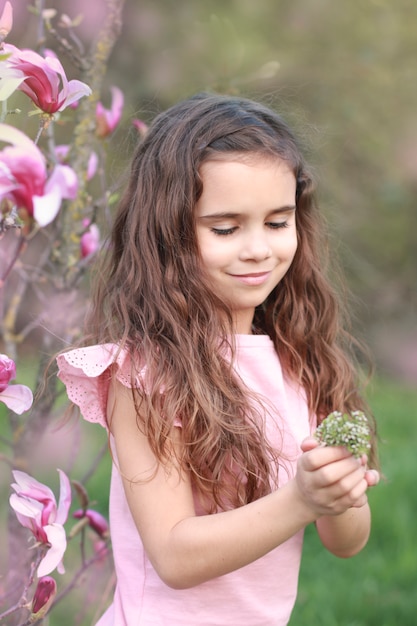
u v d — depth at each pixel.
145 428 1.58
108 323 1.74
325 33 6.88
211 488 1.61
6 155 1.42
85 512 2.09
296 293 1.98
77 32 5.09
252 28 6.70
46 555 1.60
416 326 7.38
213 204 1.64
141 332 1.68
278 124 1.79
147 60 6.26
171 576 1.49
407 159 7.05
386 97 6.95
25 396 1.60
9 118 2.28
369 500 3.79
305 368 1.94
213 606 1.66
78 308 2.35
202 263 1.66
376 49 6.87
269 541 1.43
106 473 3.79
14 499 1.62
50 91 1.58
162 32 6.35
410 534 3.62
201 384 1.62
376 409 5.21
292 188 1.70
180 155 1.68
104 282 1.91
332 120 6.80
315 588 3.20
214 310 1.68
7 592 1.98
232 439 1.64
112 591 2.47
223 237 1.65
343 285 2.31
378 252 7.42
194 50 5.10
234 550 1.44
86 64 2.24
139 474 1.57
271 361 1.78
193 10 6.53
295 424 1.83
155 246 1.74
